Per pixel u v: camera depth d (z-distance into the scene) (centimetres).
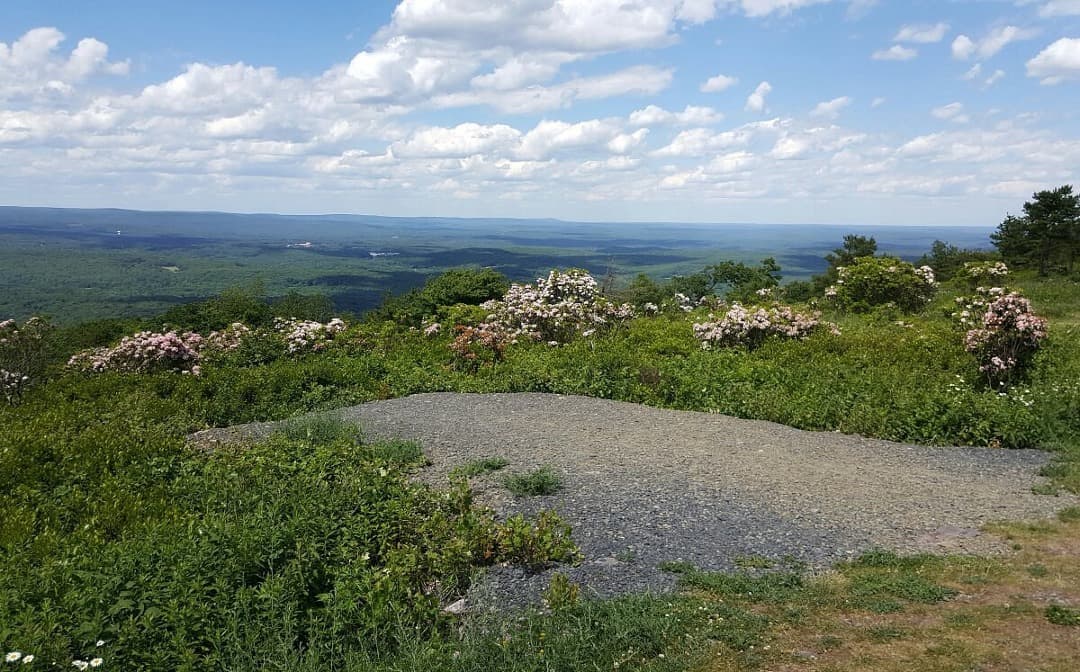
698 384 1258
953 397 1031
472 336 1639
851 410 1047
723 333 1678
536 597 514
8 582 483
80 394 1367
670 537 608
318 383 1414
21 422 1120
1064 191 3822
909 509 676
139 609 446
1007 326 1177
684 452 881
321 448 866
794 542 595
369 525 601
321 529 562
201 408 1244
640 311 2502
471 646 434
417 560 552
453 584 539
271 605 455
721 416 1109
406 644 440
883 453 890
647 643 433
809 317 1808
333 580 506
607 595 508
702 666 408
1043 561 547
